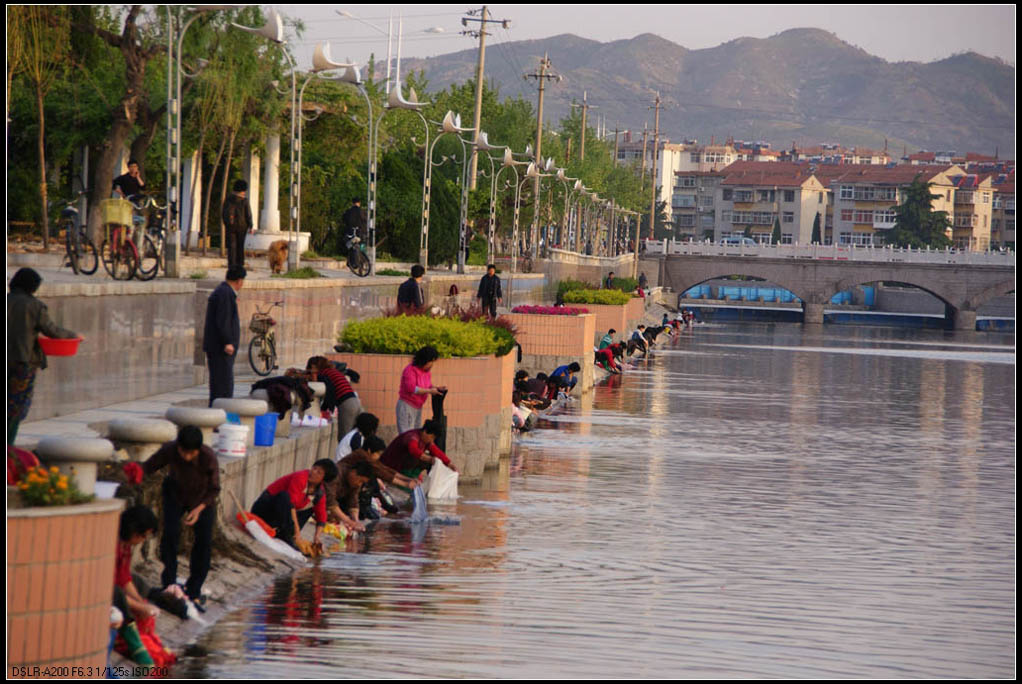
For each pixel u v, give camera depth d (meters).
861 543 35.75
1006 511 42.72
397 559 30.14
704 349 148.62
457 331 44.78
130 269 42.59
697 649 23.30
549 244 191.00
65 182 52.12
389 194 121.31
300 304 54.75
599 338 122.81
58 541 17.17
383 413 43.28
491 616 24.86
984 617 27.06
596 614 25.56
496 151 164.75
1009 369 131.75
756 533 36.59
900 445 62.47
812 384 102.06
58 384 33.16
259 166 100.44
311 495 31.38
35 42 40.75
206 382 43.41
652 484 45.50
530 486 43.78
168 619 22.59
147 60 46.97
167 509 23.08
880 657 23.50
